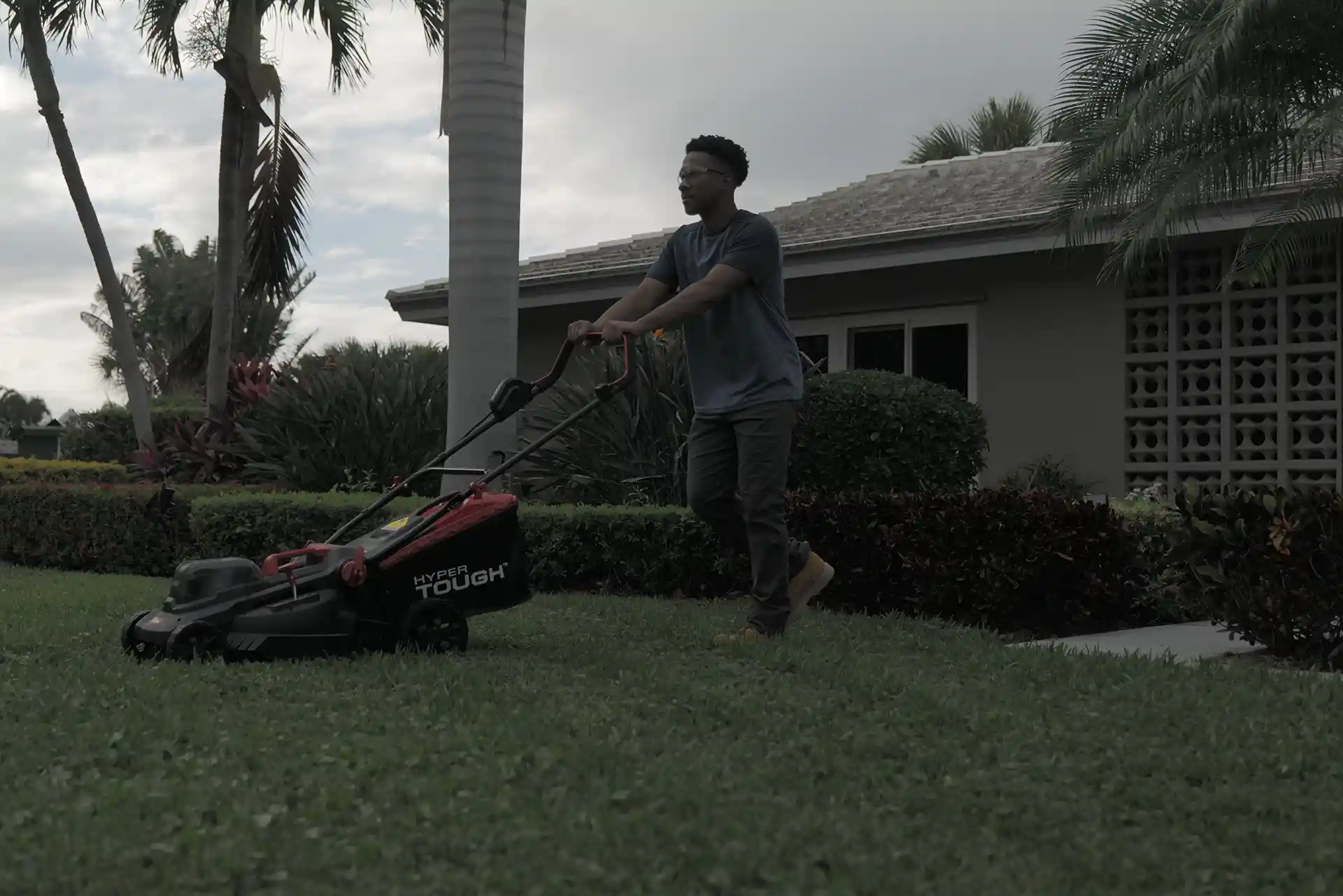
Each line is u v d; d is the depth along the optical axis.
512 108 8.98
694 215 6.11
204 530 9.92
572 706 4.36
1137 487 11.70
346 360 14.73
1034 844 3.06
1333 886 2.79
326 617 5.42
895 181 16.62
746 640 5.87
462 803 3.21
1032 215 11.17
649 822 3.07
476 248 8.90
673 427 10.07
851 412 9.80
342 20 15.90
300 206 16.88
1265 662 6.32
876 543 7.82
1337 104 8.27
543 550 8.88
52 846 2.85
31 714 4.21
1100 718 4.31
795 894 2.65
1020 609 7.73
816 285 13.87
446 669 5.01
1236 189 9.30
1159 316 11.73
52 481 14.81
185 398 21.09
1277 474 11.16
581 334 5.77
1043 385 12.27
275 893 2.63
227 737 3.86
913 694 4.66
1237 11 8.26
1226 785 3.52
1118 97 9.58
